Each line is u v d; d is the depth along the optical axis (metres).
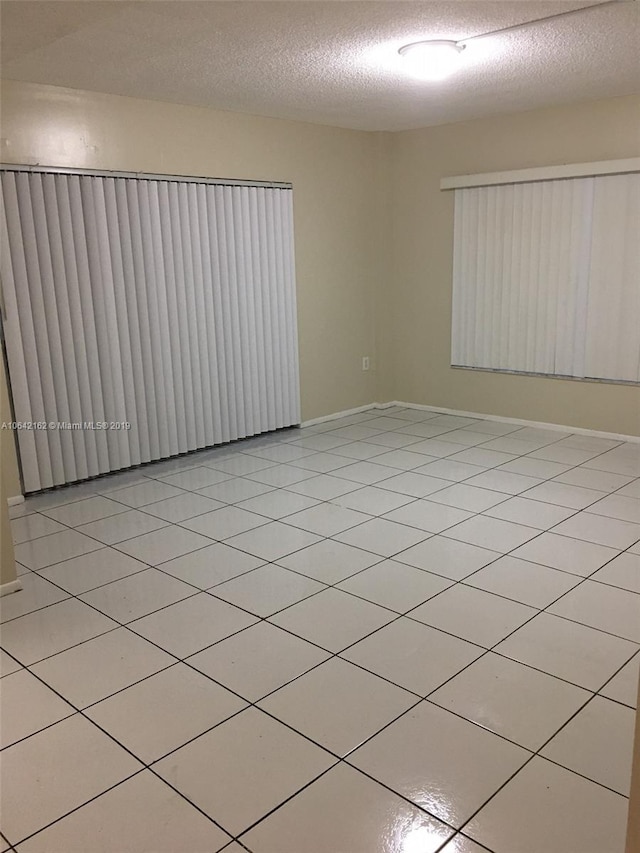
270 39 3.30
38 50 3.42
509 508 3.97
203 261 5.00
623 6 2.96
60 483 4.46
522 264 5.52
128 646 2.67
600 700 2.29
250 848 1.77
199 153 4.87
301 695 2.36
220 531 3.75
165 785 1.98
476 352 5.97
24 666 2.56
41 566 3.38
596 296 5.18
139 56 3.55
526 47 3.54
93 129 4.32
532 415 5.75
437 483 4.43
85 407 4.50
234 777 2.00
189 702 2.34
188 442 5.14
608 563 3.25
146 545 3.60
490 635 2.68
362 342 6.38
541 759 2.04
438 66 3.72
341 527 3.76
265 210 5.34
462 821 1.83
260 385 5.55
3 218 3.95
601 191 5.01
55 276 4.24
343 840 1.78
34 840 1.81
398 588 3.06
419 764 2.03
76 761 2.08
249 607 2.94
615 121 4.87
